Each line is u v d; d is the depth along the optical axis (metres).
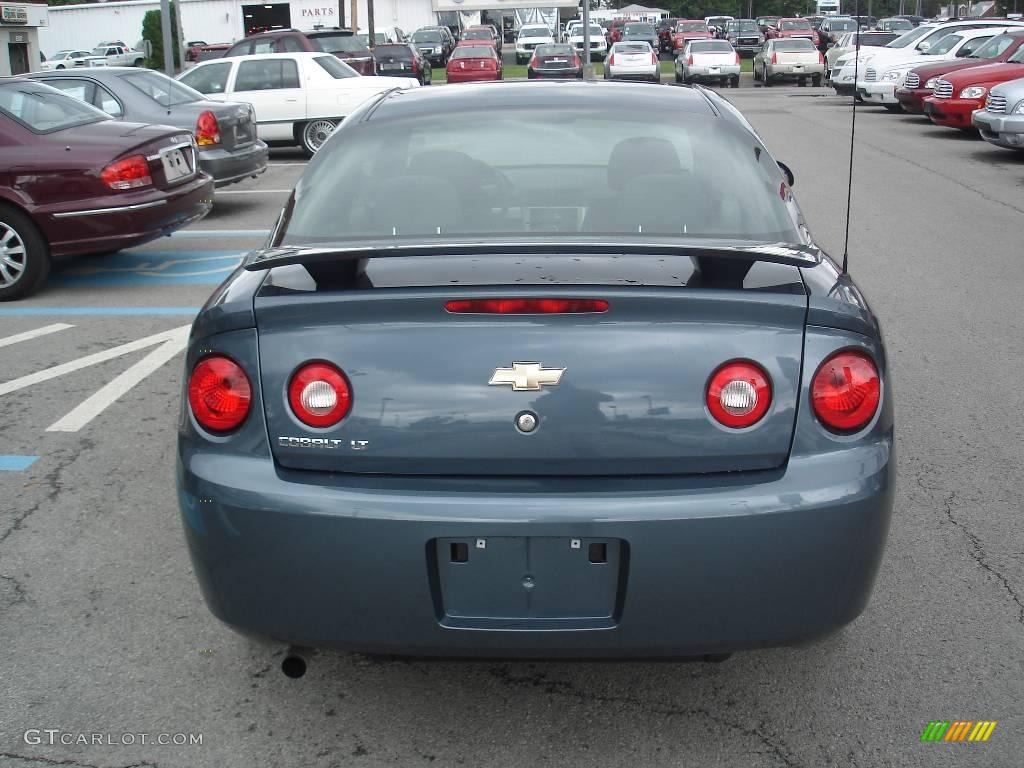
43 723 2.95
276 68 16.30
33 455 4.93
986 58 19.98
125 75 11.51
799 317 2.54
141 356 6.52
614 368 2.48
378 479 2.54
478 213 3.21
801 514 2.48
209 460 2.61
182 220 8.52
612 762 2.76
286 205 3.44
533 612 2.52
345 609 2.54
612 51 36.81
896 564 3.80
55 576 3.80
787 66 34.88
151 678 3.18
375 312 2.51
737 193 3.27
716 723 2.93
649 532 2.45
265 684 3.14
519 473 2.52
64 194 7.95
